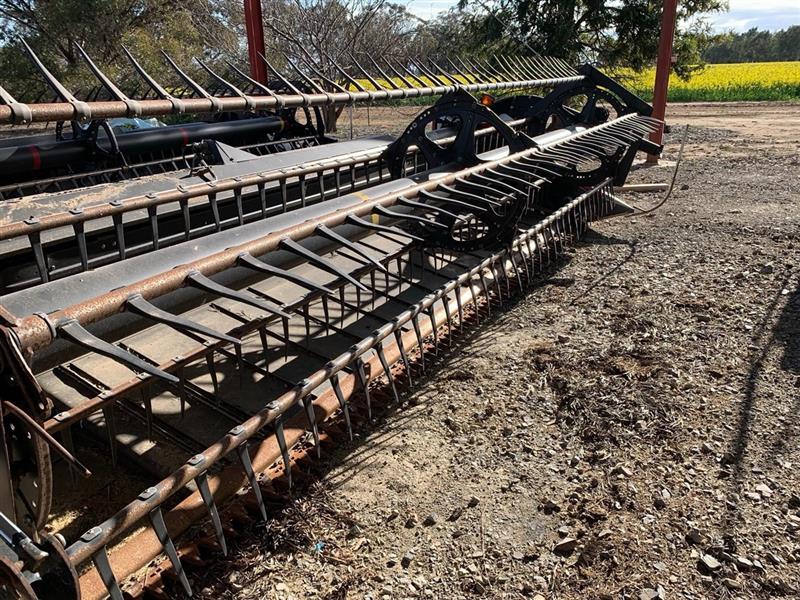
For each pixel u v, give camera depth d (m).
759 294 5.56
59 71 15.84
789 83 27.41
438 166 5.41
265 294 4.65
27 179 5.70
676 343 4.68
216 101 3.18
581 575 2.66
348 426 3.35
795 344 4.59
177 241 4.60
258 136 7.75
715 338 4.73
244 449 2.69
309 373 3.89
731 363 4.35
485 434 3.65
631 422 3.71
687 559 2.72
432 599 2.56
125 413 3.44
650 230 7.70
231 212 5.20
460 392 4.07
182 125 6.98
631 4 18.16
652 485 3.18
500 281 5.77
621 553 2.76
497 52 18.48
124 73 15.55
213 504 2.54
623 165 6.77
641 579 2.62
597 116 8.38
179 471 2.36
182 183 4.67
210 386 3.70
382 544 2.85
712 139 15.45
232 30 18.03
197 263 2.59
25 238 3.80
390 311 4.77
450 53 19.06
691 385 4.07
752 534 2.84
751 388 4.02
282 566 2.71
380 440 3.59
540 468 3.35
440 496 3.16
